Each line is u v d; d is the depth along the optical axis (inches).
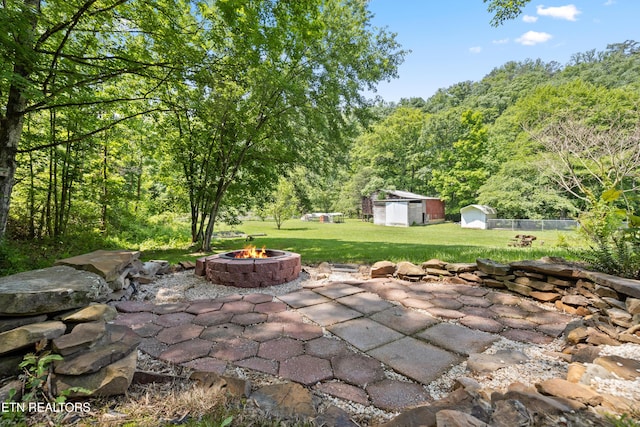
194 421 52.6
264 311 126.4
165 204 417.4
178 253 326.6
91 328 67.9
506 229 775.7
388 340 97.3
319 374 76.2
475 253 241.1
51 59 187.2
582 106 665.0
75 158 320.8
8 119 176.7
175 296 151.4
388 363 82.0
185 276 194.7
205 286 170.4
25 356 58.8
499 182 847.7
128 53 218.8
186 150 364.2
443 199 1072.2
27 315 67.8
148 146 383.9
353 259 249.3
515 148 860.0
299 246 361.4
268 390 63.9
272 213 768.3
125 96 305.3
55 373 57.5
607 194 129.6
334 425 54.1
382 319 116.6
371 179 1208.8
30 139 264.7
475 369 75.9
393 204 953.5
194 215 400.2
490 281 159.0
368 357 85.7
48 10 184.7
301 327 108.6
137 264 179.5
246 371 77.6
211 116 284.2
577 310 118.4
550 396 51.9
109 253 153.7
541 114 679.7
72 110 243.4
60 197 337.4
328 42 333.1
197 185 370.0
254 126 344.5
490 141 1018.1
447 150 1090.7
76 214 362.9
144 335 100.7
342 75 336.2
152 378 65.3
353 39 338.6
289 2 227.9
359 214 1336.1
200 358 84.3
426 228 811.4
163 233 465.4
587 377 58.1
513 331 103.8
